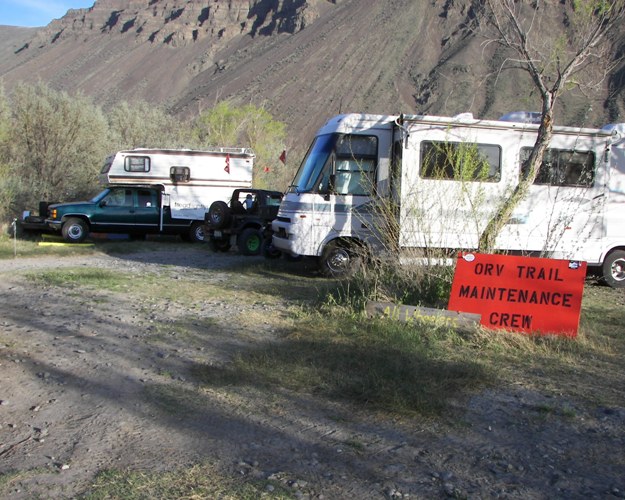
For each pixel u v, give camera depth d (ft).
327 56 438.40
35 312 24.97
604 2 29.07
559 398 15.97
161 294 30.07
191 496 10.56
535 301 22.25
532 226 36.17
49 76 638.12
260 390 16.01
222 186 65.57
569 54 29.96
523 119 38.60
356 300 26.37
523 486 11.37
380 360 18.06
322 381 16.57
